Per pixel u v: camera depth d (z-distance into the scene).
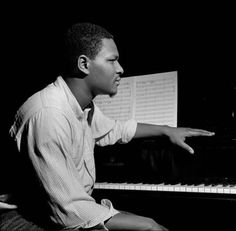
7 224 1.58
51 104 1.55
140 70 2.23
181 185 1.83
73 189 1.48
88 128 1.77
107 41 1.66
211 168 1.87
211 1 2.19
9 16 2.72
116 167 2.08
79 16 2.62
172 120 2.02
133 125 1.99
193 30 2.18
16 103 2.57
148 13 2.33
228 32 2.11
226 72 2.02
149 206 2.05
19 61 2.64
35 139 1.50
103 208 1.51
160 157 1.97
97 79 1.65
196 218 2.05
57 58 2.55
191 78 2.09
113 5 2.46
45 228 1.54
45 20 2.69
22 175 1.63
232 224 1.99
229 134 1.88
